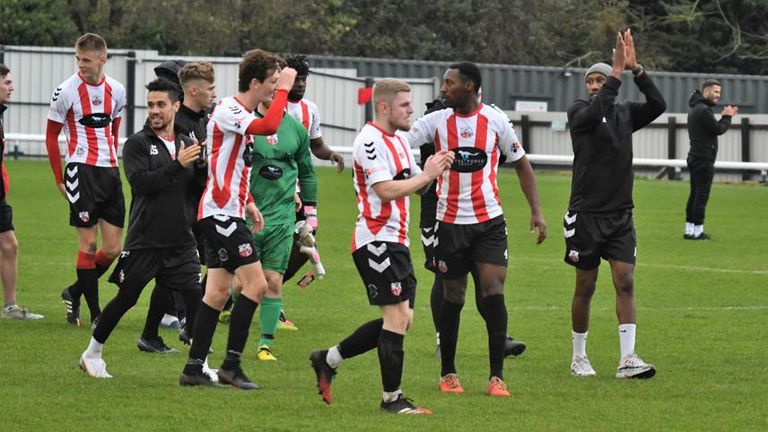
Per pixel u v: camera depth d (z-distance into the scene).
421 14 157.50
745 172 107.00
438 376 29.86
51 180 88.19
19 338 33.69
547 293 45.09
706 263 54.38
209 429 23.41
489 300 27.64
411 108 25.09
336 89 114.00
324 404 25.91
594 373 30.33
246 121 26.44
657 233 66.50
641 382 29.09
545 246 60.41
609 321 38.97
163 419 24.20
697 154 62.81
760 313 40.66
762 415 25.41
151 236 28.55
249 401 26.05
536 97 122.38
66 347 32.53
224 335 35.03
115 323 28.45
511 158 28.34
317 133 36.59
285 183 32.44
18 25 130.50
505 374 30.22
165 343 33.69
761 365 31.42
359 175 25.17
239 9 144.50
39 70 111.50
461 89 27.53
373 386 28.23
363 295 44.09
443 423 24.23
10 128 111.56
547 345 34.56
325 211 74.69
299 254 35.97
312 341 34.62
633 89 120.69
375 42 154.00
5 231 37.12
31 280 45.75
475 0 158.00
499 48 158.25
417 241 61.81
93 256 36.09
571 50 161.88
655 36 165.75
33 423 23.69
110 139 36.69
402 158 25.11
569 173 111.25
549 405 26.25
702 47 165.75
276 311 32.00
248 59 26.66
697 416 25.25
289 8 146.38
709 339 35.47
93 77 36.44
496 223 27.77
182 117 31.09
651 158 111.56
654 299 43.88
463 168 27.64
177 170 28.08
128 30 139.25
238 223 27.11
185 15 140.38
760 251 58.97
